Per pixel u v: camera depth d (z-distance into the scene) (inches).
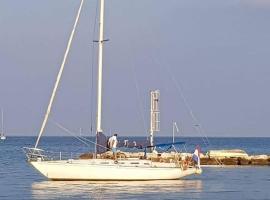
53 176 4987.7
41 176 6048.2
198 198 4372.5
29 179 5684.1
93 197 4315.9
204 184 5275.6
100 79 5285.4
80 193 4485.7
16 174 6363.2
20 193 4532.5
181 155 5689.0
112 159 5027.1
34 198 4279.0
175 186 4995.1
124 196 4372.5
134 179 5073.8
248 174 6520.7
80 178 4995.1
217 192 4741.6
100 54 5315.0
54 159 5049.2
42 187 4817.9
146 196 4394.7
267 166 7859.3
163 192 4613.7
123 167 5009.8
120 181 5036.9
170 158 5497.1
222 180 5713.6
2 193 4539.9
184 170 5236.2
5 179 5693.9
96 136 5137.8
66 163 4953.3
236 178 5984.3
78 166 4948.3
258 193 4729.3
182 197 4397.1
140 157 5462.6
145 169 5068.9
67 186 4847.4
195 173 5378.9
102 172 4977.9
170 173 5177.2
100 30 5344.5
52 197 4315.9
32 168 7391.7
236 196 4527.6
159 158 5383.9
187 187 4995.1
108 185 4904.0
